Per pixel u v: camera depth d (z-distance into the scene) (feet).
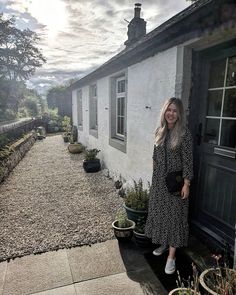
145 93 12.03
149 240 8.73
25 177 19.30
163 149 7.20
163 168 7.29
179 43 8.76
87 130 28.99
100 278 7.39
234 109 7.55
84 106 30.19
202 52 8.66
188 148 6.91
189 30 7.87
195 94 8.99
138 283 7.16
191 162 6.97
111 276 7.48
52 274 7.59
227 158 7.76
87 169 20.36
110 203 13.53
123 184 15.55
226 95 7.84
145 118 12.25
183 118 7.05
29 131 41.93
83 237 9.78
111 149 18.71
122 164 16.33
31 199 14.35
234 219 7.62
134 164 14.15
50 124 59.88
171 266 7.52
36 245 9.23
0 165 18.13
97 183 17.47
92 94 26.32
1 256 8.52
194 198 9.31
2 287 7.05
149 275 7.52
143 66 12.05
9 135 28.30
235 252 6.43
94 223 11.06
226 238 7.84
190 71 8.95
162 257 8.42
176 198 7.20
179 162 7.09
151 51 10.79
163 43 9.50
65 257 8.50
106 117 19.83
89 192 15.49
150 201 7.90
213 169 8.41
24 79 69.72
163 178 7.33
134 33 20.29
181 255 8.42
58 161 25.38
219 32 6.93
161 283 7.16
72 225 10.89
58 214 12.13
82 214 12.10
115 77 17.90
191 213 9.46
